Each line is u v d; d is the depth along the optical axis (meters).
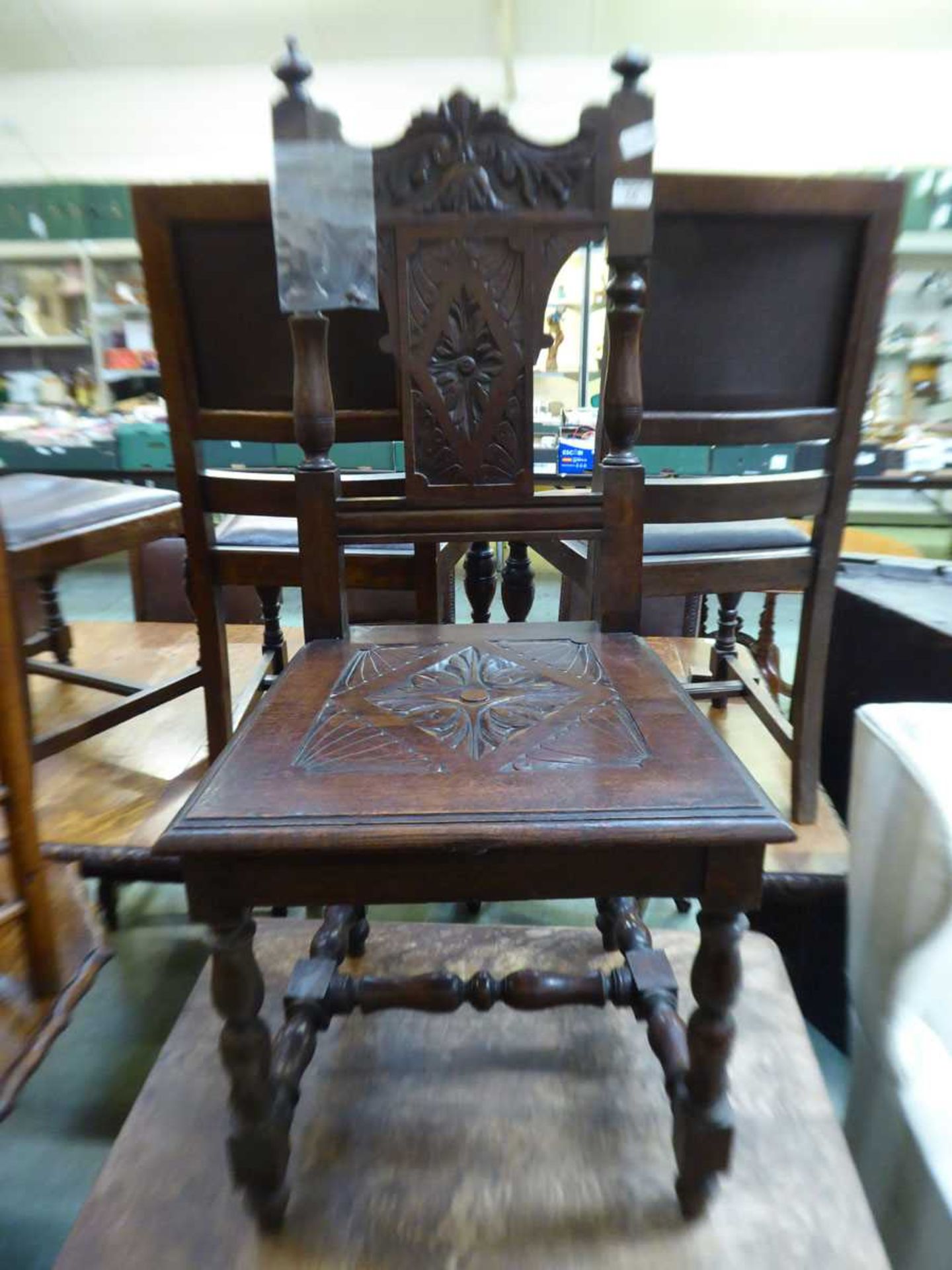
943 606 1.26
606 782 0.58
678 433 0.98
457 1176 0.73
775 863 1.10
